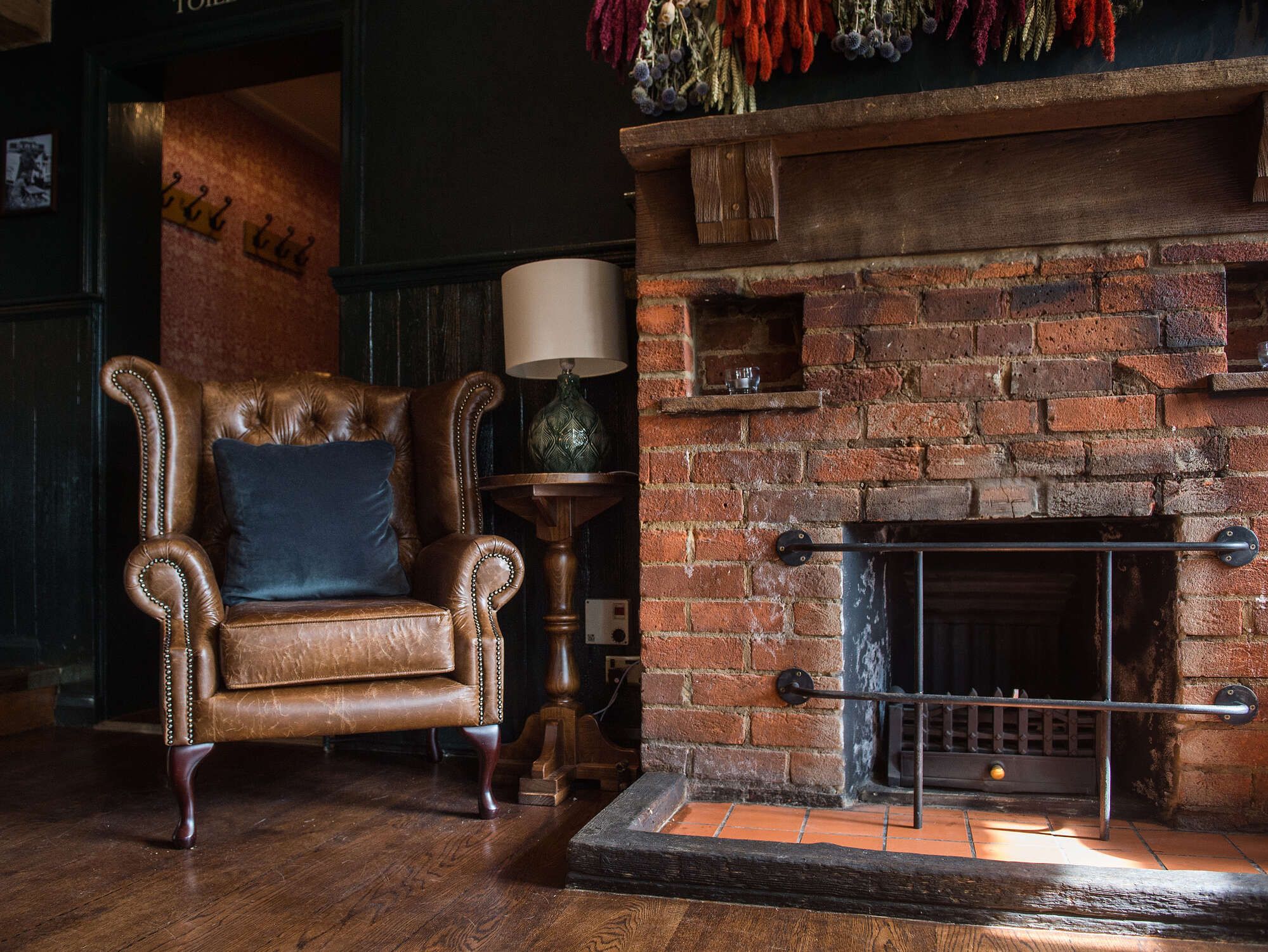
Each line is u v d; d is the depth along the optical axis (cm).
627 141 217
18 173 361
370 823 221
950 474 210
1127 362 202
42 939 158
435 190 305
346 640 210
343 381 279
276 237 519
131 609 355
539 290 252
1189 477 198
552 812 229
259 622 205
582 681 279
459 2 306
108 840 209
